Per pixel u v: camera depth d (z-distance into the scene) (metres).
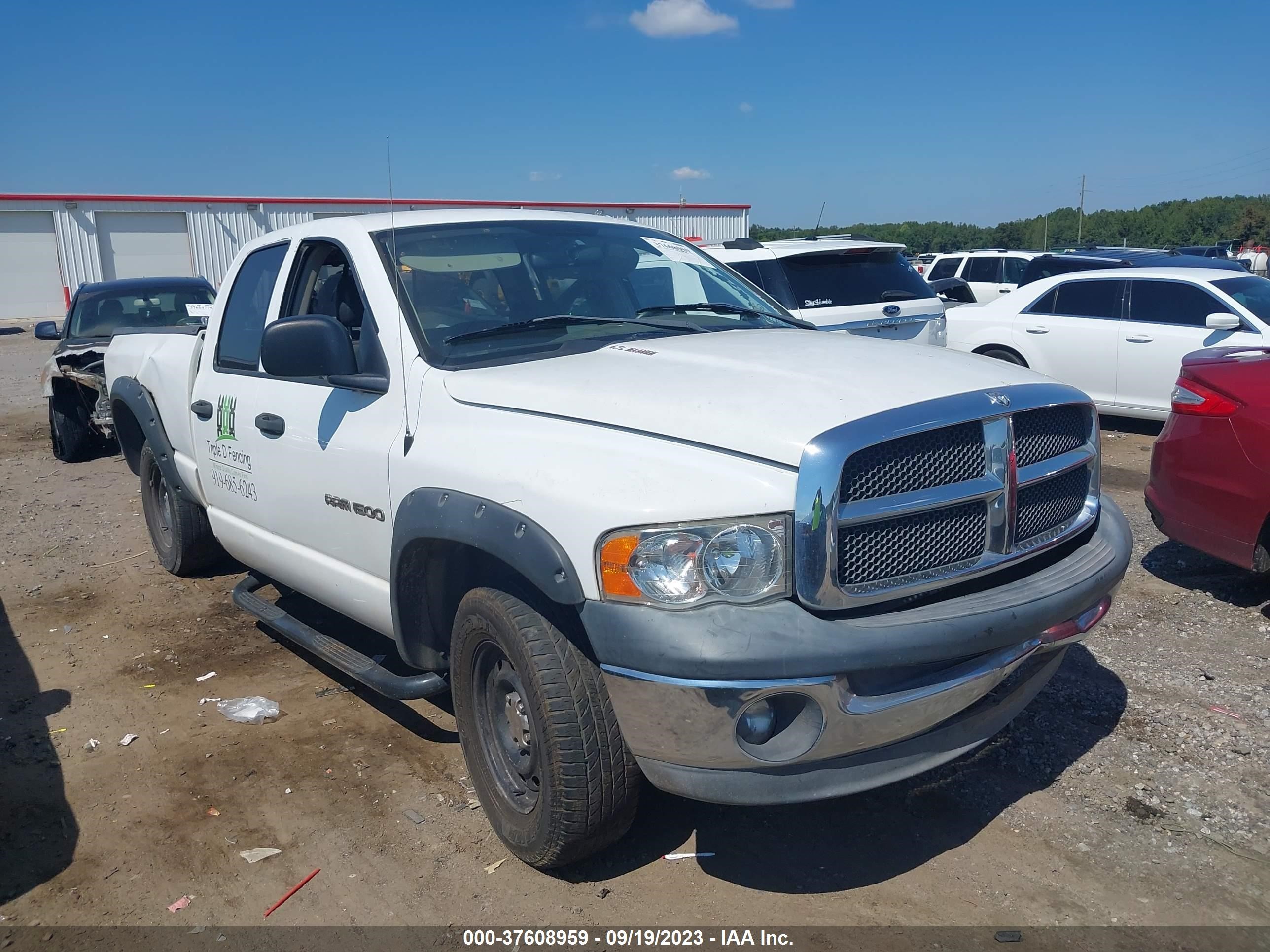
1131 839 3.20
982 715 2.95
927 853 3.18
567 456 2.80
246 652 4.97
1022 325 10.48
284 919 2.96
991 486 2.79
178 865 3.23
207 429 4.79
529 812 3.05
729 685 2.46
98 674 4.75
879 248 9.15
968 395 2.80
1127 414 9.86
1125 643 4.69
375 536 3.54
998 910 2.89
